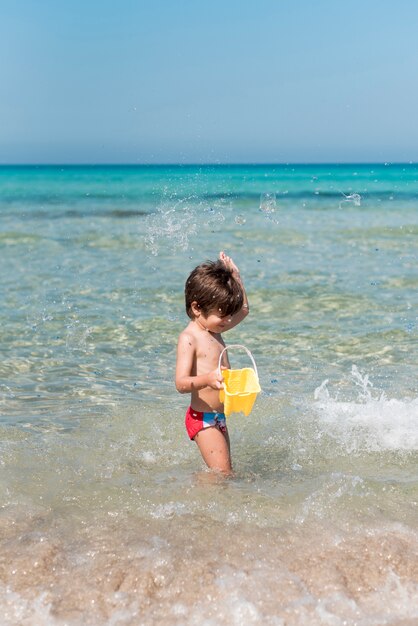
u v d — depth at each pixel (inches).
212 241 484.7
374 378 207.6
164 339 250.7
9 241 490.6
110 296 314.7
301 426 170.2
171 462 150.0
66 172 2204.7
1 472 140.6
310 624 92.8
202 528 115.5
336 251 443.8
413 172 2305.6
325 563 105.5
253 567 104.3
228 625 92.7
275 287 330.6
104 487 133.6
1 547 110.3
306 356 229.9
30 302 302.7
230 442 161.2
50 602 97.3
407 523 118.0
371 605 96.7
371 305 297.3
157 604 96.7
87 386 202.5
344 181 1493.6
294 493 130.3
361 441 160.9
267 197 918.4
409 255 426.9
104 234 523.8
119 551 108.7
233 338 250.4
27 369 217.8
